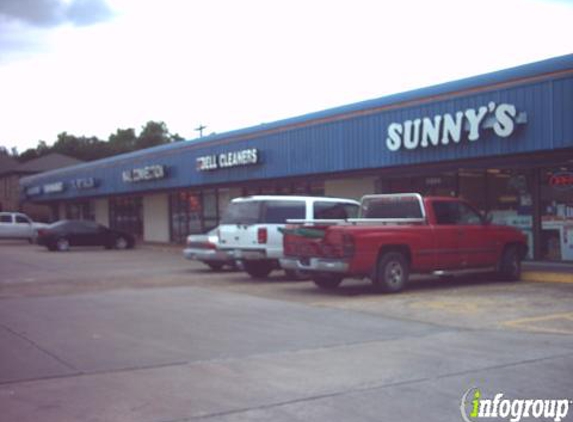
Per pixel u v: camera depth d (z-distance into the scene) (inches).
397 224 568.1
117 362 310.2
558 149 573.9
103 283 673.0
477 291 550.9
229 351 331.3
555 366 291.9
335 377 277.9
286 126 871.7
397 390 257.6
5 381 277.9
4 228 1579.7
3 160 3029.0
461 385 263.4
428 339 354.6
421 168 758.5
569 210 661.3
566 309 448.1
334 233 528.7
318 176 877.8
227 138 996.6
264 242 658.2
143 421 224.5
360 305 484.1
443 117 655.8
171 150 1171.3
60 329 399.2
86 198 1780.3
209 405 241.3
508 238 617.3
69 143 4158.5
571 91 554.3
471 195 753.6
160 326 406.3
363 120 754.2
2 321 431.8
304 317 434.3
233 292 579.5
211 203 1269.7
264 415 229.3
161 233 1467.8
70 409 238.8
